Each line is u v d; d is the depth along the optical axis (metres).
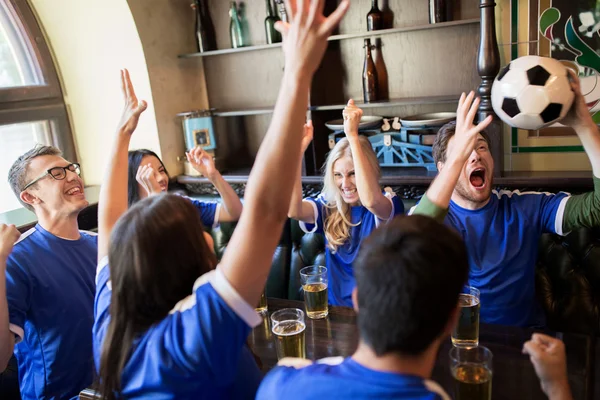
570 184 2.13
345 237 1.83
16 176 1.66
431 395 0.68
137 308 0.86
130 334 0.85
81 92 2.95
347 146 1.82
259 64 2.99
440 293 0.69
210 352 0.76
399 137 2.57
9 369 1.94
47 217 1.66
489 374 0.98
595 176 1.42
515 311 1.67
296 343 1.25
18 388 1.95
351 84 2.81
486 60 2.15
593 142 1.40
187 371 0.77
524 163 2.45
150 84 2.78
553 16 2.25
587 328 1.94
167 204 0.89
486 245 1.68
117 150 1.23
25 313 1.52
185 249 0.87
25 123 2.79
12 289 1.48
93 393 1.17
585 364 1.17
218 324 0.76
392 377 0.70
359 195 1.70
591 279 1.95
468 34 2.50
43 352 1.59
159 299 0.86
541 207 1.69
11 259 1.53
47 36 2.88
